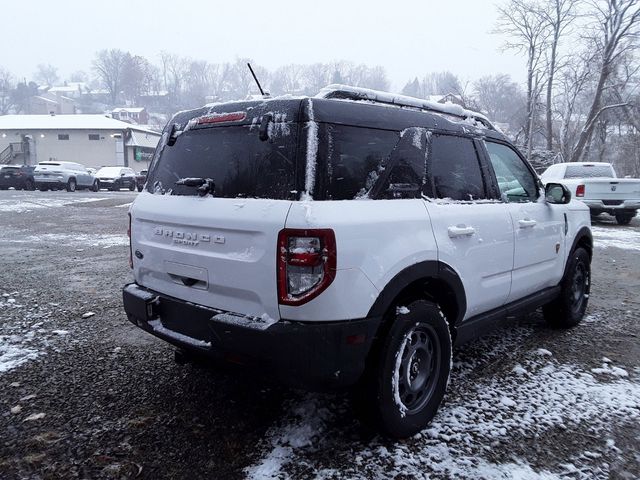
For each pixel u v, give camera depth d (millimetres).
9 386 3670
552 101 32062
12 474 2656
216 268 2797
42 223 13492
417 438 3012
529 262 4113
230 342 2666
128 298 3400
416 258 2906
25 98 113062
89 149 48156
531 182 4418
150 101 110625
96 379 3799
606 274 7781
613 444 2969
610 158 39094
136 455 2818
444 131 3416
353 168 2768
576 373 3955
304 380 2562
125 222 13805
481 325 3670
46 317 5289
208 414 3271
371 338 2697
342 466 2725
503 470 2705
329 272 2484
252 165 2783
